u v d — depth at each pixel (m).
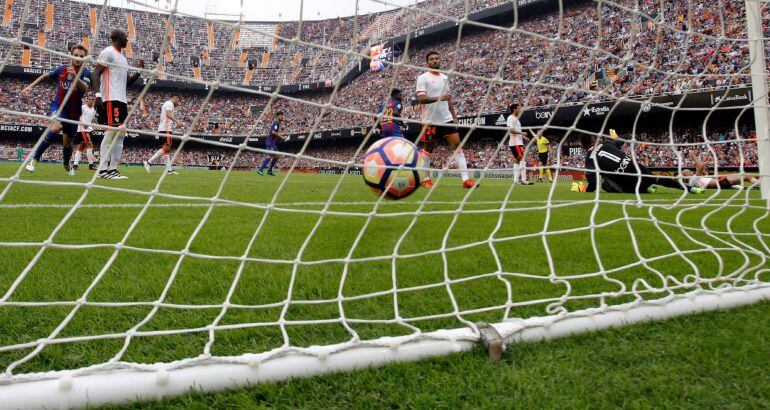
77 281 1.80
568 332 1.37
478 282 1.89
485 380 1.11
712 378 1.12
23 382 0.99
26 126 28.53
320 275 1.96
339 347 1.17
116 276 1.88
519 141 9.82
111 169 7.53
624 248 2.60
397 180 2.84
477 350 1.26
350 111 1.33
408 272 2.03
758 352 1.25
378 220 3.66
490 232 3.09
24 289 1.68
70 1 33.56
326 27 34.28
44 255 2.21
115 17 33.84
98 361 1.18
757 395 1.06
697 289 1.65
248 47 35.56
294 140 31.03
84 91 6.81
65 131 7.15
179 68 33.28
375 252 2.41
